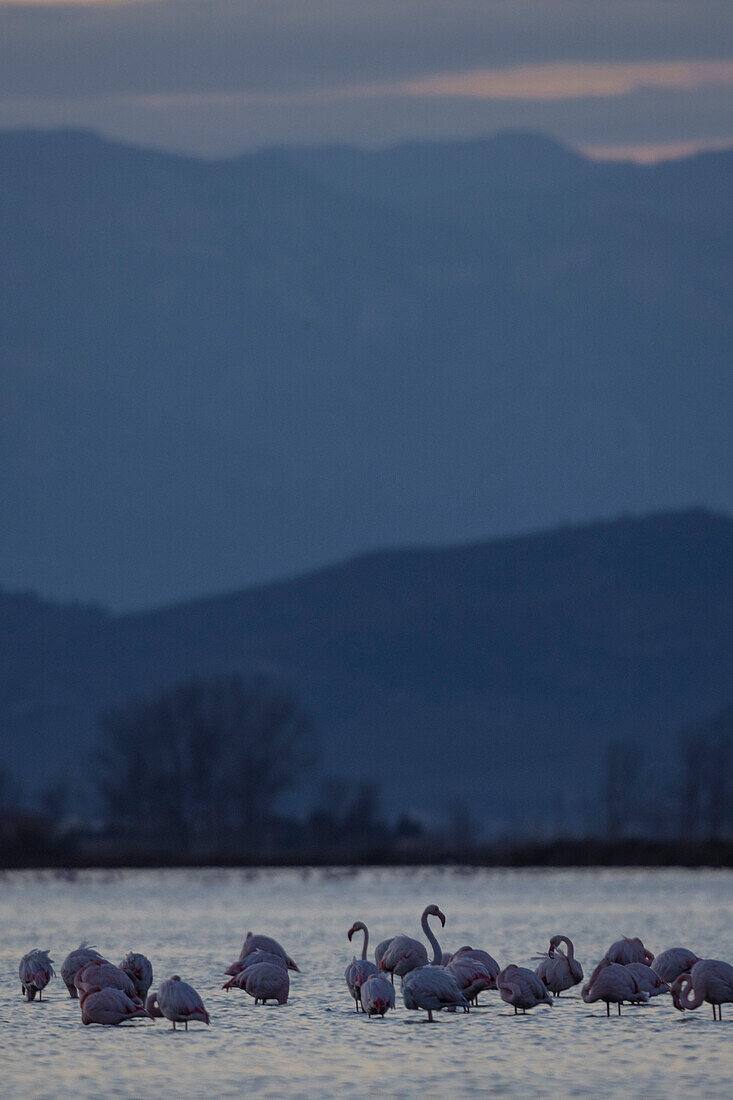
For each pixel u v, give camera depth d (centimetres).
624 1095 9738
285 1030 12056
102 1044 11512
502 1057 10906
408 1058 10900
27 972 13750
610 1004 13138
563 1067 10544
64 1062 10850
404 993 12612
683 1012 12694
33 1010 13200
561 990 13638
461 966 13138
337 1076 10338
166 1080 10256
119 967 13575
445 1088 9962
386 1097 9744
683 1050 11088
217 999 13750
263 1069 10562
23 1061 10888
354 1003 13450
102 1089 10000
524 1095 9762
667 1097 9681
